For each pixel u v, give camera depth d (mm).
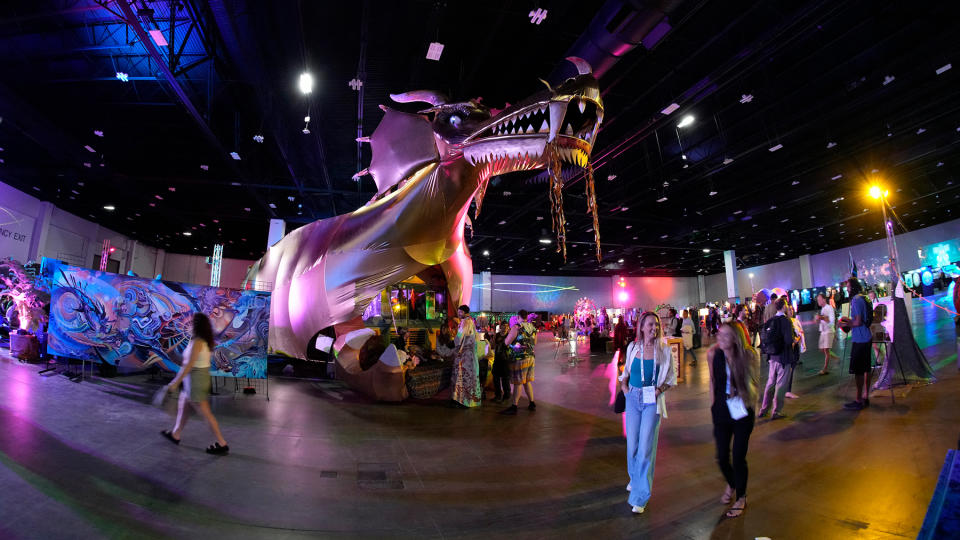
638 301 46094
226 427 5133
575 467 4320
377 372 7098
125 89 11836
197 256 34000
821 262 35594
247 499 3285
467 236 25828
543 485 3857
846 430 5109
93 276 7266
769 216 23391
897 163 16094
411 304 9273
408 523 3086
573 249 32688
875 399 6434
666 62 10430
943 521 810
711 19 9039
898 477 3732
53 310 7312
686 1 7492
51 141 13734
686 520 3180
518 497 3594
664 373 3396
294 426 5422
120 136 14297
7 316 10109
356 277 7633
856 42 10031
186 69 10125
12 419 4551
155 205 20969
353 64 10422
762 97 12320
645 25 7078
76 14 9438
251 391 7332
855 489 3557
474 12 8844
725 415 3395
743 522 3109
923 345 10500
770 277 39906
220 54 10477
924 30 9344
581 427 5875
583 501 3527
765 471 4047
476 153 5484
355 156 15719
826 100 11656
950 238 26641
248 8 8828
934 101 11766
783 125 12859
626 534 2980
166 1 9047
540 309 44031
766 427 5469
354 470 4059
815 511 3229
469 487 3783
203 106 12289
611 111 12203
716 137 14391
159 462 3826
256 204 21391
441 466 4293
